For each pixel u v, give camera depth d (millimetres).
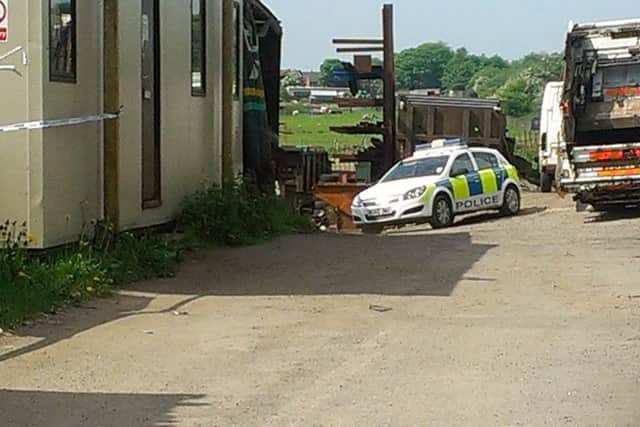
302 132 53406
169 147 18672
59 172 14383
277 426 8273
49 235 14109
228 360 10406
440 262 17828
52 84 14125
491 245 20688
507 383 9492
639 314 12719
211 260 17531
